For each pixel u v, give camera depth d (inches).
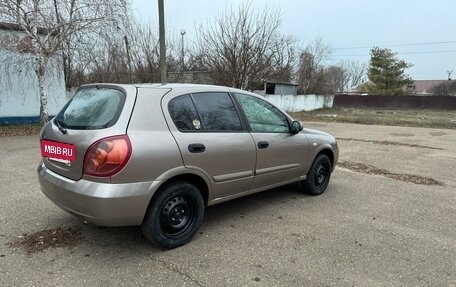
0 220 163.3
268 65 780.0
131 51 823.7
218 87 161.9
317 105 1400.1
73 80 779.4
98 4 552.4
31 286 111.9
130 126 125.3
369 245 146.5
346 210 188.7
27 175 247.6
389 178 264.8
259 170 169.6
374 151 393.4
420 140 502.0
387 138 520.4
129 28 624.7
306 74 1438.2
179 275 120.3
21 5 503.2
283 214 179.9
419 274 125.2
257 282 117.0
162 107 135.8
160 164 128.2
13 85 567.2
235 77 748.0
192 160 138.3
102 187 118.9
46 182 138.0
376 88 1884.8
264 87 1126.4
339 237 153.4
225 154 151.2
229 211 182.9
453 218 181.5
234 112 162.7
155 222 131.4
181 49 887.1
